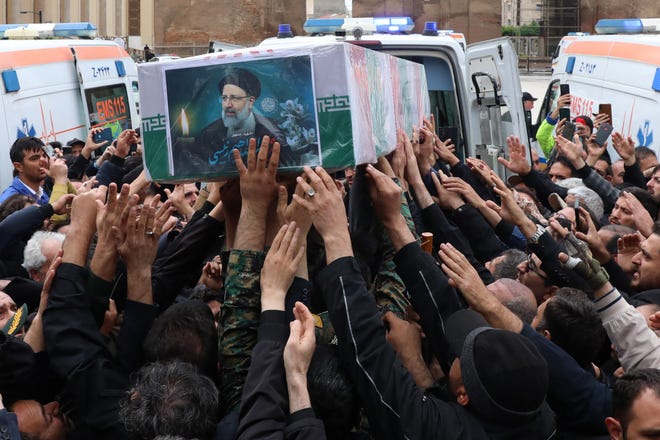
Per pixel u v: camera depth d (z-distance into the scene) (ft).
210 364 10.09
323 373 9.37
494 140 29.78
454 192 15.08
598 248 14.40
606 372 13.08
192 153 9.95
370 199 11.12
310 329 9.29
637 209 18.61
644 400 9.10
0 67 28.76
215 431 9.13
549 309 11.44
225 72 9.80
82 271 10.28
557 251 13.32
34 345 10.26
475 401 8.94
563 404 10.44
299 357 9.11
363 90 10.36
